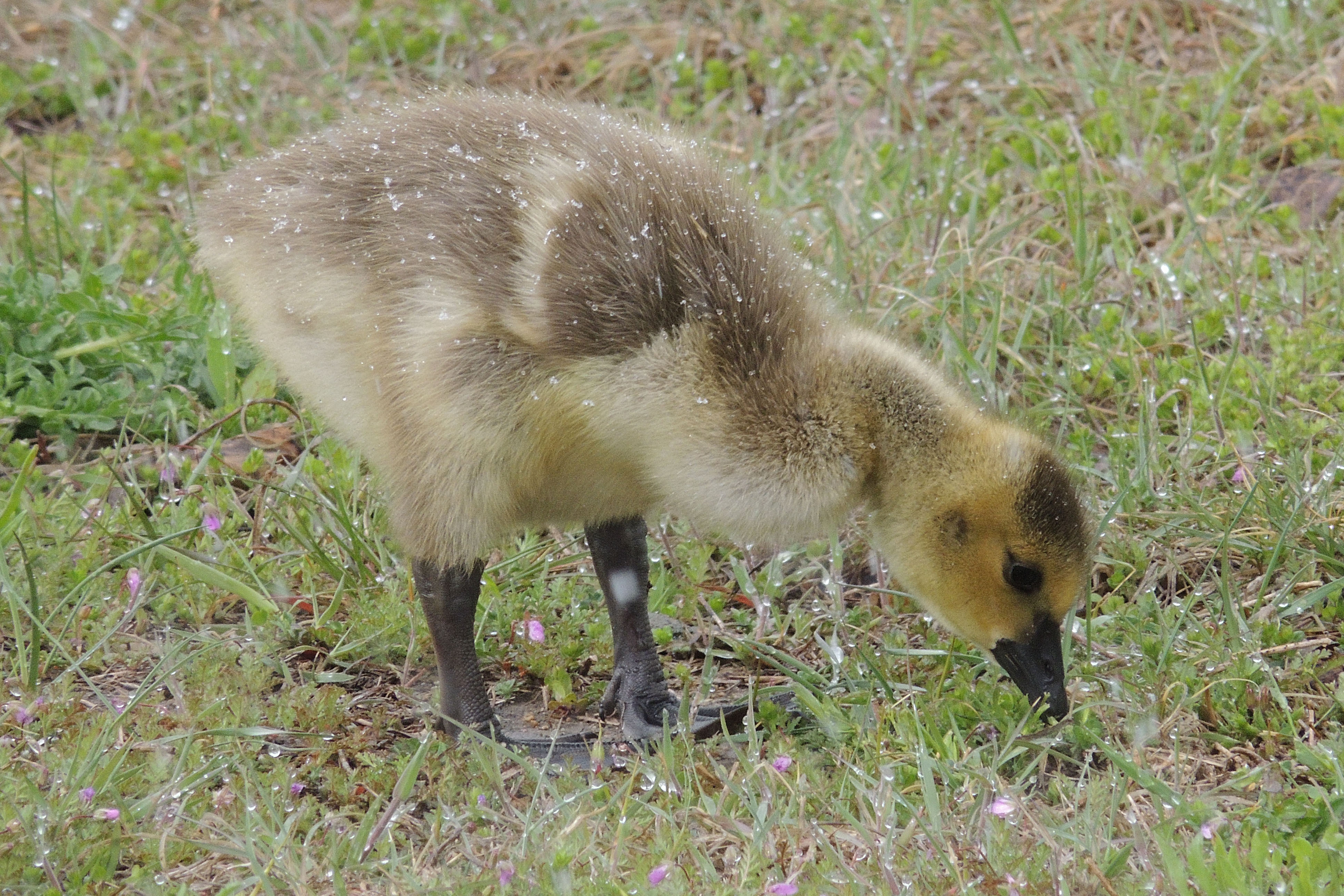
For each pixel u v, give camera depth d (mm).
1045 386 12180
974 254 13266
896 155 14961
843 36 17266
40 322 12180
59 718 8703
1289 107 15102
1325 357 11844
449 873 7387
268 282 9430
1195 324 12328
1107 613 10094
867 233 13781
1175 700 8891
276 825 7789
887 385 8859
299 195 9375
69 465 11352
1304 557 10102
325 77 17344
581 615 10398
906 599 10469
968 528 8719
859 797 7891
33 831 7465
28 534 10375
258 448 11469
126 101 17062
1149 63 16266
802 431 8625
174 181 15648
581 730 9484
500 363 8375
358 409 9125
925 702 9078
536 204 8648
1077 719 8727
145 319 12289
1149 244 13961
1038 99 15430
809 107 16375
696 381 8492
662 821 7676
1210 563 10188
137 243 14539
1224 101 14789
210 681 9125
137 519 10805
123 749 8219
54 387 11766
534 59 17641
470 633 9094
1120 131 14719
